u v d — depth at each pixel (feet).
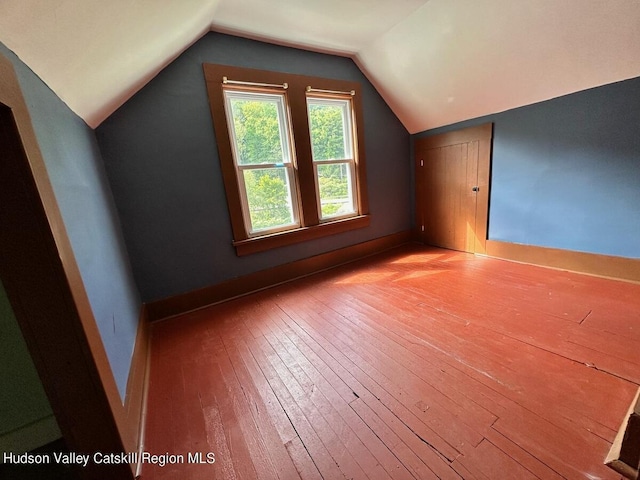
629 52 6.01
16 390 3.97
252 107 8.42
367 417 3.98
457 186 10.84
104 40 3.77
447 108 10.00
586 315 5.90
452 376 4.58
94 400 3.08
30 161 2.61
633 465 2.30
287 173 9.27
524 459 3.19
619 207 7.13
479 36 7.30
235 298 8.63
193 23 5.76
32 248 2.65
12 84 2.51
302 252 9.95
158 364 5.58
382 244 12.21
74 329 2.90
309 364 5.24
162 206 7.36
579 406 3.79
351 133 10.57
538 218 8.77
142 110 6.84
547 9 6.07
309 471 3.31
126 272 6.29
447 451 3.38
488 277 8.43
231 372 5.20
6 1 2.11
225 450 3.67
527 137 8.54
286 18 7.14
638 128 6.55
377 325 6.37
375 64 9.84
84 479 3.23
